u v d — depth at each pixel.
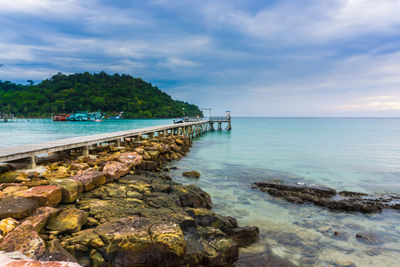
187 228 6.19
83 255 4.79
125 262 4.65
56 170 10.31
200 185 12.69
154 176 11.99
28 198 5.95
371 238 7.41
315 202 10.05
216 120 61.09
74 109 166.75
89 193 8.04
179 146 25.14
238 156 22.41
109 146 17.19
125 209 6.99
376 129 72.25
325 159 21.23
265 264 5.96
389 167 18.02
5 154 9.45
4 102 183.38
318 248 6.86
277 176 14.90
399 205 9.74
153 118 183.25
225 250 5.75
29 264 2.94
